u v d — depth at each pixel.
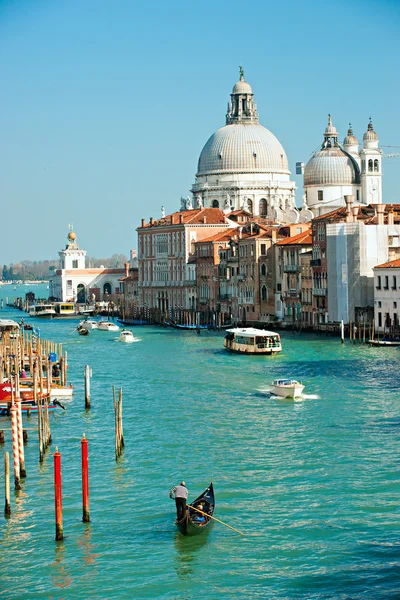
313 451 87.12
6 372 137.38
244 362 147.00
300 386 111.94
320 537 68.00
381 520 70.38
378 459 84.12
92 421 102.00
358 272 183.00
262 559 65.31
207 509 71.00
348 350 157.25
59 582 62.94
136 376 134.38
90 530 69.94
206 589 61.78
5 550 67.12
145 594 61.50
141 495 76.38
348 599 60.19
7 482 72.69
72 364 151.88
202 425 98.56
